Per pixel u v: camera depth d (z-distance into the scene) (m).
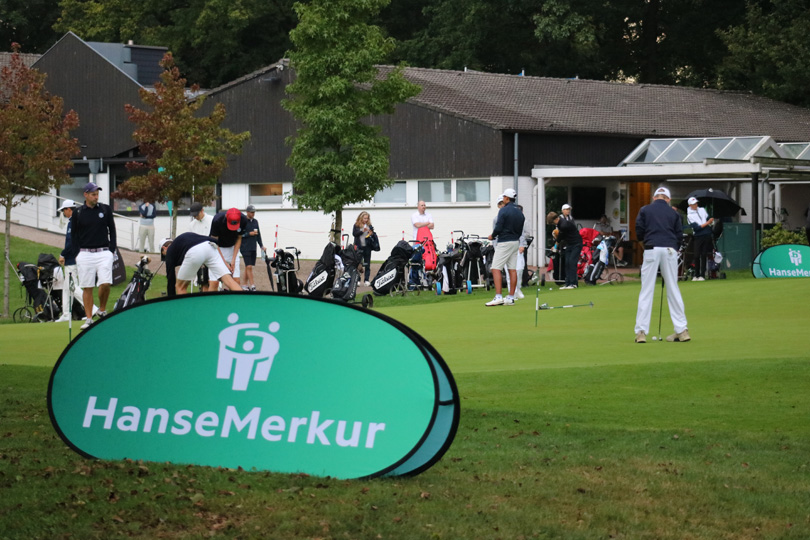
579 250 25.23
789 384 10.35
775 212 40.16
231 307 7.00
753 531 5.74
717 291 20.94
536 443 8.08
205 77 56.84
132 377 7.17
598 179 36.84
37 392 10.43
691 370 11.02
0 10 58.16
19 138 27.92
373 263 36.44
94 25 56.78
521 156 35.25
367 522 5.68
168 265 13.48
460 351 13.14
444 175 36.16
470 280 25.36
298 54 28.94
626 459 7.46
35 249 34.81
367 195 29.72
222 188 41.62
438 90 38.19
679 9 54.97
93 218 16.95
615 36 56.03
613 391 10.20
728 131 39.75
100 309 17.17
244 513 5.85
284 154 40.16
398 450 6.56
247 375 6.95
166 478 6.54
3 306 26.52
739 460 7.45
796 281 22.14
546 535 5.54
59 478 6.58
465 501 6.18
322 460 6.73
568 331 15.32
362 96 29.44
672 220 13.63
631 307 18.77
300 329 6.86
